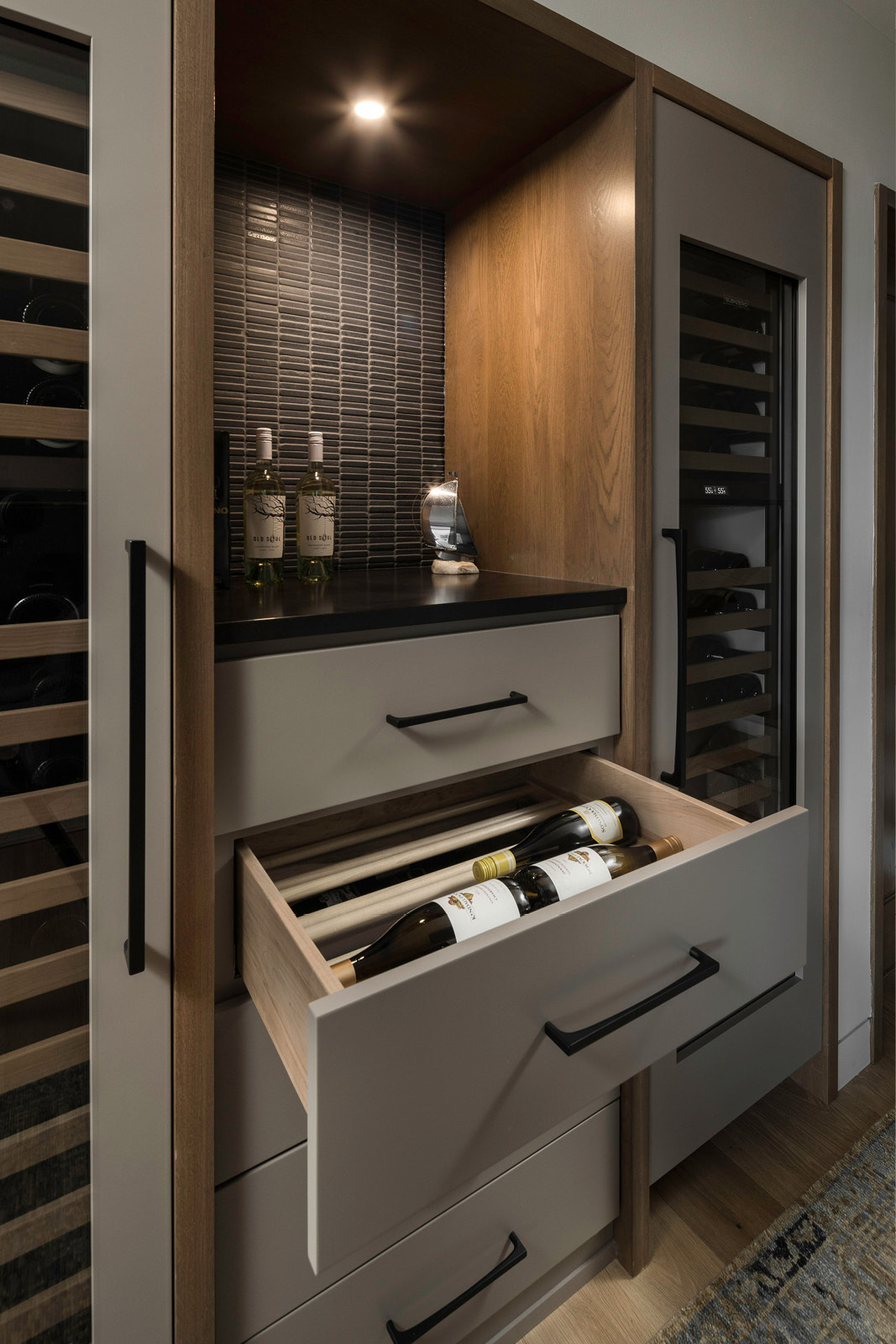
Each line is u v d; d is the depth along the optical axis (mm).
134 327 644
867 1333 1076
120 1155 703
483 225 1358
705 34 1212
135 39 624
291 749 791
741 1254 1206
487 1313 1023
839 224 1413
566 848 1015
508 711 983
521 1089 644
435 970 572
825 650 1482
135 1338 729
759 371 1321
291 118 1119
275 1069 810
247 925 768
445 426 1508
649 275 1077
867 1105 1551
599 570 1162
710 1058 1270
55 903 665
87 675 657
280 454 1291
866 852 1656
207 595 695
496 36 932
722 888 777
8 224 600
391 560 1452
